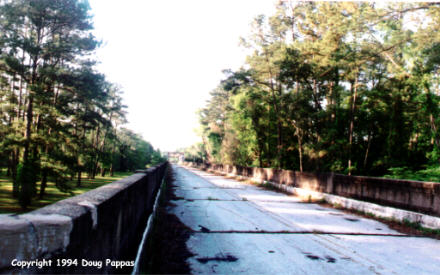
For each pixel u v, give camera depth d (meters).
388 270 5.20
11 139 18.16
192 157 140.00
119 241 3.50
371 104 22.59
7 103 20.19
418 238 7.98
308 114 21.64
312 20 21.83
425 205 9.22
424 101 16.78
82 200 2.36
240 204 13.34
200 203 13.10
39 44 18.03
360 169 23.50
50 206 1.93
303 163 25.47
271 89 25.78
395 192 10.57
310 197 15.91
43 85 18.03
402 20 12.84
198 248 6.11
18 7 17.80
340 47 16.53
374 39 15.37
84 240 1.92
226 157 39.66
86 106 27.08
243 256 5.70
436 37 11.93
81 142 23.64
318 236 7.67
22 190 17.62
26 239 1.31
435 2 11.20
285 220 9.77
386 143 22.23
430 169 16.80
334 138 21.58
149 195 9.26
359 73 19.50
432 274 5.08
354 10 15.02
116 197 3.16
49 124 20.27
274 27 24.17
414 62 14.65
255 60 23.94
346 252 6.25
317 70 19.52
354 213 11.97
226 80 26.58
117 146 62.25
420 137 20.28
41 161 18.55
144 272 4.26
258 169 28.73
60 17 18.38
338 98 21.92
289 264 5.32
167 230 7.50
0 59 17.23
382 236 8.01
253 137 33.53
